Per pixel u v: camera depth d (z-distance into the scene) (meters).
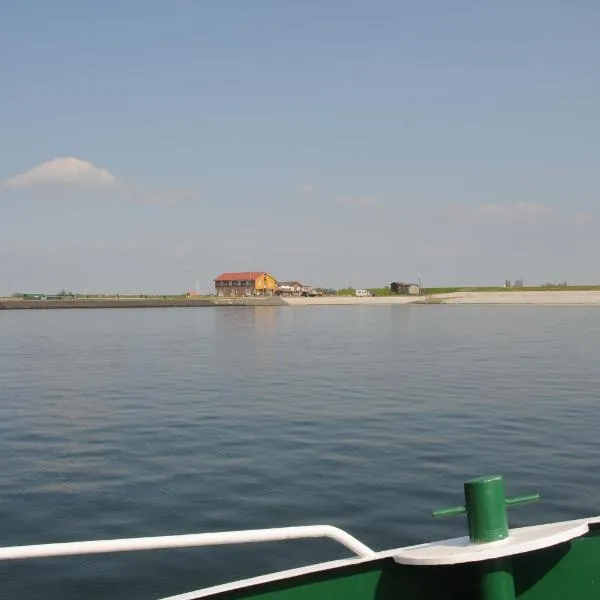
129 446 19.81
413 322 97.69
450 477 16.27
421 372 37.38
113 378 35.88
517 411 24.89
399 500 14.60
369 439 20.34
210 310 162.88
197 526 13.16
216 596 4.69
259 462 17.77
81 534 12.79
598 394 28.83
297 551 12.02
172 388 31.73
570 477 16.17
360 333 74.25
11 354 51.09
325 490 15.30
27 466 17.69
